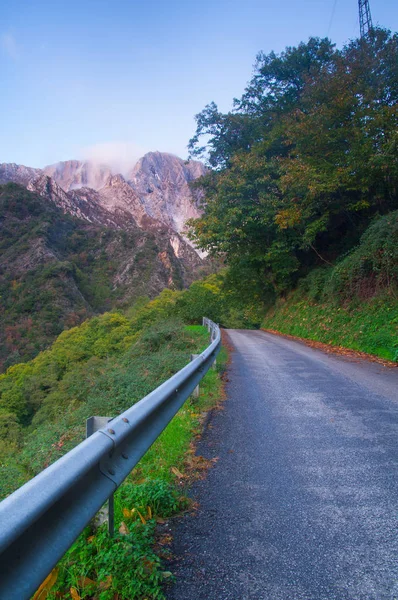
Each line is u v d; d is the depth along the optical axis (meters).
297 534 2.87
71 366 48.19
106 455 2.71
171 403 4.85
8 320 124.81
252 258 27.66
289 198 22.05
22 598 1.58
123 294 176.25
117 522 2.98
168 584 2.36
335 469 4.02
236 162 24.33
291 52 26.53
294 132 19.95
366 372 9.98
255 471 4.06
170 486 3.54
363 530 2.89
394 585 2.31
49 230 199.12
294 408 6.60
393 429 5.29
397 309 13.80
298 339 21.00
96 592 2.27
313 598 2.21
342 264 17.77
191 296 36.50
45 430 9.64
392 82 18.11
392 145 15.29
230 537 2.86
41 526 1.89
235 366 11.62
